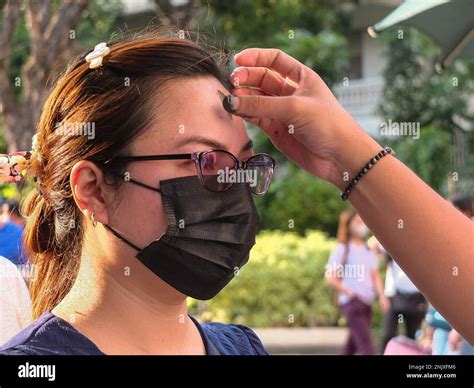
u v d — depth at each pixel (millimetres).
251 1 11805
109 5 12586
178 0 11664
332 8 15164
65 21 7594
